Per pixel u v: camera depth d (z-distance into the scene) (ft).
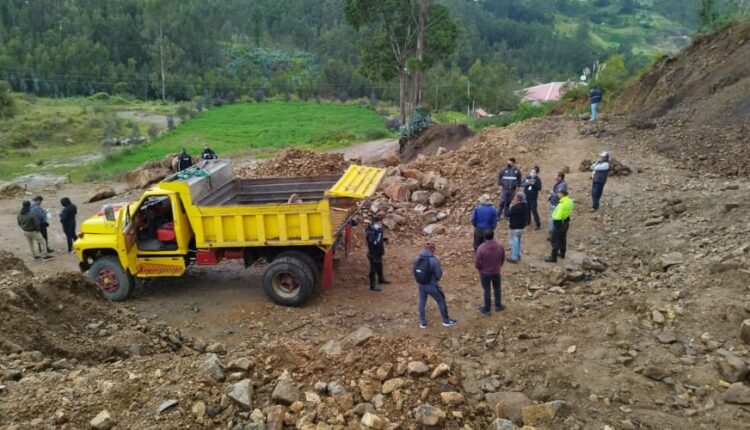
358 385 21.93
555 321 29.55
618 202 47.55
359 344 25.82
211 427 19.65
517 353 26.45
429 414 20.03
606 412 21.22
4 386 20.90
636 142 62.28
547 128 71.05
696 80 73.41
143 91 284.00
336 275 38.88
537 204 49.37
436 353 24.97
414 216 49.16
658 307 27.89
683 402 21.33
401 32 142.72
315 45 401.29
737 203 39.60
